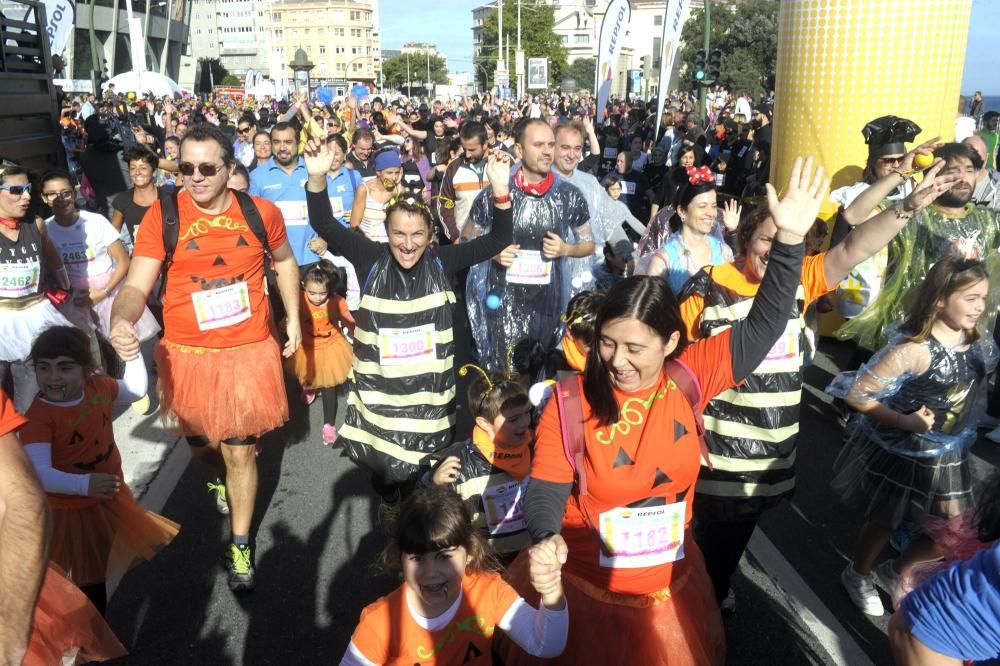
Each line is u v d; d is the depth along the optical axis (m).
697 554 2.83
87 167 9.60
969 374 3.57
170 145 11.71
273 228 4.26
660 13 93.19
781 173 8.49
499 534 3.52
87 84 38.72
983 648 1.79
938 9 7.54
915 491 3.63
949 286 3.46
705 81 19.02
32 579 1.93
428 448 4.06
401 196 3.82
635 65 94.62
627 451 2.47
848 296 6.50
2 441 2.01
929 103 7.80
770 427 3.27
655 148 13.73
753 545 4.51
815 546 4.51
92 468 3.52
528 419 3.40
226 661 3.61
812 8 7.82
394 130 16.39
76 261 6.34
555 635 2.35
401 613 2.51
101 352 5.65
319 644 3.72
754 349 2.53
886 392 3.58
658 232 5.36
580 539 2.63
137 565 4.34
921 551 3.60
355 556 4.42
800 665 3.53
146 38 67.00
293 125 7.25
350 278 7.76
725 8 58.72
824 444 5.80
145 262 3.98
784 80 8.27
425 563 2.43
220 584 4.18
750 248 3.24
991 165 11.67
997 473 2.15
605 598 2.64
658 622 2.60
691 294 3.42
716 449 3.36
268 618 3.91
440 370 4.02
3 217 5.50
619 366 2.34
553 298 5.41
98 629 2.76
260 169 7.39
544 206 5.23
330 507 4.96
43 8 9.97
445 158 11.39
